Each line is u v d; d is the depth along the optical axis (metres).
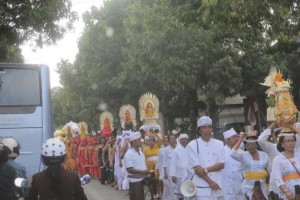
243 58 20.28
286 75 18.73
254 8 12.27
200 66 19.55
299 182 7.61
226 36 20.08
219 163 8.61
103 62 34.03
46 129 11.33
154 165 15.41
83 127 29.75
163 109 27.30
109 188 21.39
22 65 11.53
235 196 10.45
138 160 11.89
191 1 20.94
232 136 10.52
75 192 5.74
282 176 7.71
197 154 8.62
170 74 19.81
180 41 19.55
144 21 20.75
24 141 11.16
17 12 14.30
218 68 19.45
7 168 6.44
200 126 8.68
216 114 22.81
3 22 13.57
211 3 13.45
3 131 11.12
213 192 8.54
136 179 11.83
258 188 9.66
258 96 22.91
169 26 19.61
